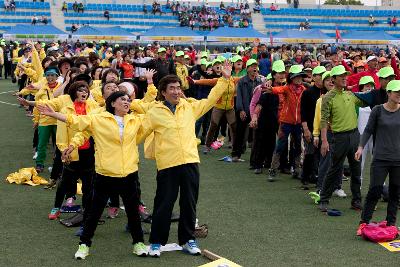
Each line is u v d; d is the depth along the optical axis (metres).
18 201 8.09
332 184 7.66
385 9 53.38
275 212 7.70
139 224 6.02
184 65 14.62
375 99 7.75
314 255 6.02
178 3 49.41
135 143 6.03
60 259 5.86
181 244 6.14
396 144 6.57
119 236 6.62
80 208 7.61
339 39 32.12
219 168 10.62
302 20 51.00
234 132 11.17
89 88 7.94
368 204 6.77
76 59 10.45
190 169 5.93
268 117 10.05
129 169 5.88
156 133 5.95
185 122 5.96
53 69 9.82
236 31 31.84
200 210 7.76
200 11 49.19
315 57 21.33
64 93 8.20
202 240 6.50
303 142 9.30
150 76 7.10
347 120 7.47
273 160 9.55
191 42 33.66
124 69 16.09
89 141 6.98
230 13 50.84
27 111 17.28
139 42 34.53
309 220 7.34
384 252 6.15
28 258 5.88
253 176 9.99
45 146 9.73
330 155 7.98
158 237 5.97
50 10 45.38
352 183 7.86
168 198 5.93
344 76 7.43
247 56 19.56
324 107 7.57
